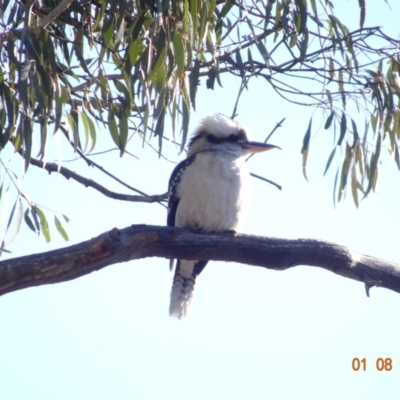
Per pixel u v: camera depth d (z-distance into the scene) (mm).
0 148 9438
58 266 8320
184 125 9594
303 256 9336
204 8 9484
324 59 11117
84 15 10430
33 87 9133
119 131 10586
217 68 10344
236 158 11477
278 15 10391
